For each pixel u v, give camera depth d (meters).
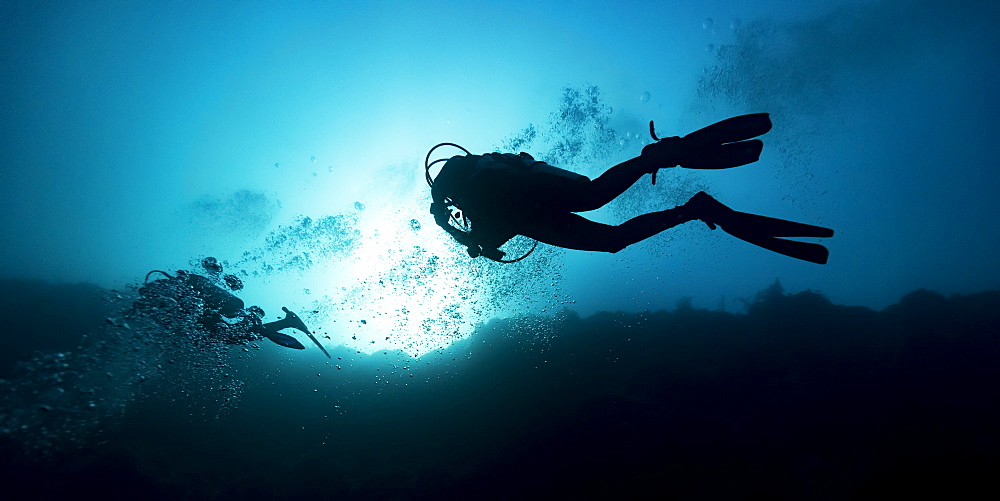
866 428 2.41
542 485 2.46
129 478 2.43
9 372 2.90
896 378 2.62
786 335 3.21
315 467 2.69
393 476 2.60
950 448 2.16
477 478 2.54
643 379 3.04
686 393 2.87
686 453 2.49
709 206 1.32
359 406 3.20
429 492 2.50
